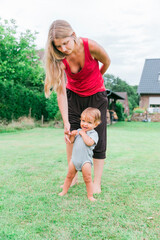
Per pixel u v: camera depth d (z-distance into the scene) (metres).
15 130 11.80
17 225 1.75
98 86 2.63
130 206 2.11
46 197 2.32
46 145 6.61
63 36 2.12
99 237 1.59
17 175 3.16
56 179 2.98
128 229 1.70
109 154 5.00
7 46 15.45
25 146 6.38
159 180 2.96
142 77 28.64
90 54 2.37
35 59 17.83
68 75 2.53
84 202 2.19
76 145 2.39
